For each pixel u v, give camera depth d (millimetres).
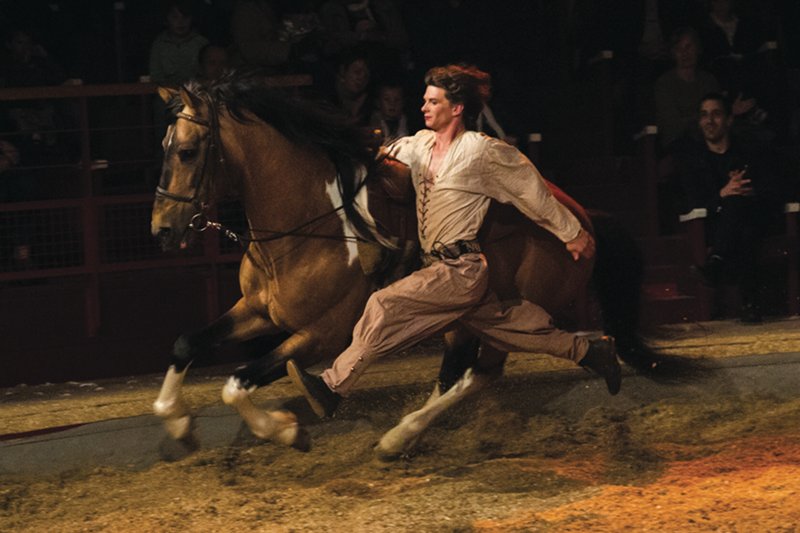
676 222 16422
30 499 9609
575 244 9703
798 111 17219
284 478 9922
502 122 16281
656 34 17688
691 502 8617
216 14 16641
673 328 14375
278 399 11125
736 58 17672
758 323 14766
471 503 8898
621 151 17203
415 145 9766
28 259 14094
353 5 16359
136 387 13141
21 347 13781
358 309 9992
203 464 10281
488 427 11039
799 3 19125
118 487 9852
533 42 18375
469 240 9469
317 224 9805
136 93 13859
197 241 14281
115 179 16312
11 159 14250
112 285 14062
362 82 15016
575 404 11523
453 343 10305
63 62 17125
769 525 7910
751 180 14906
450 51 17500
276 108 9656
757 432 10727
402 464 10094
